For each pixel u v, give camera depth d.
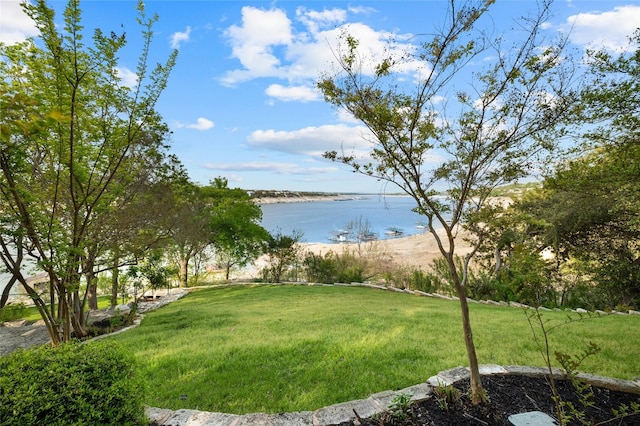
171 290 16.52
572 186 7.58
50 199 6.73
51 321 6.13
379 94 3.09
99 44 5.88
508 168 3.13
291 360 4.45
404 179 3.35
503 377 3.49
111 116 6.98
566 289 10.59
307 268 18.02
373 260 18.94
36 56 6.17
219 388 3.70
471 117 3.11
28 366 2.47
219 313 9.02
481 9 2.81
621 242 10.76
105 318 9.89
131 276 11.95
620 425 2.74
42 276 8.59
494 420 2.76
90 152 6.87
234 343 5.50
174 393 3.61
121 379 2.60
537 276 3.04
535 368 3.66
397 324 6.36
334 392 3.49
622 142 6.82
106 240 8.10
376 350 4.66
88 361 2.59
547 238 10.96
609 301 10.38
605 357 4.26
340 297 11.67
